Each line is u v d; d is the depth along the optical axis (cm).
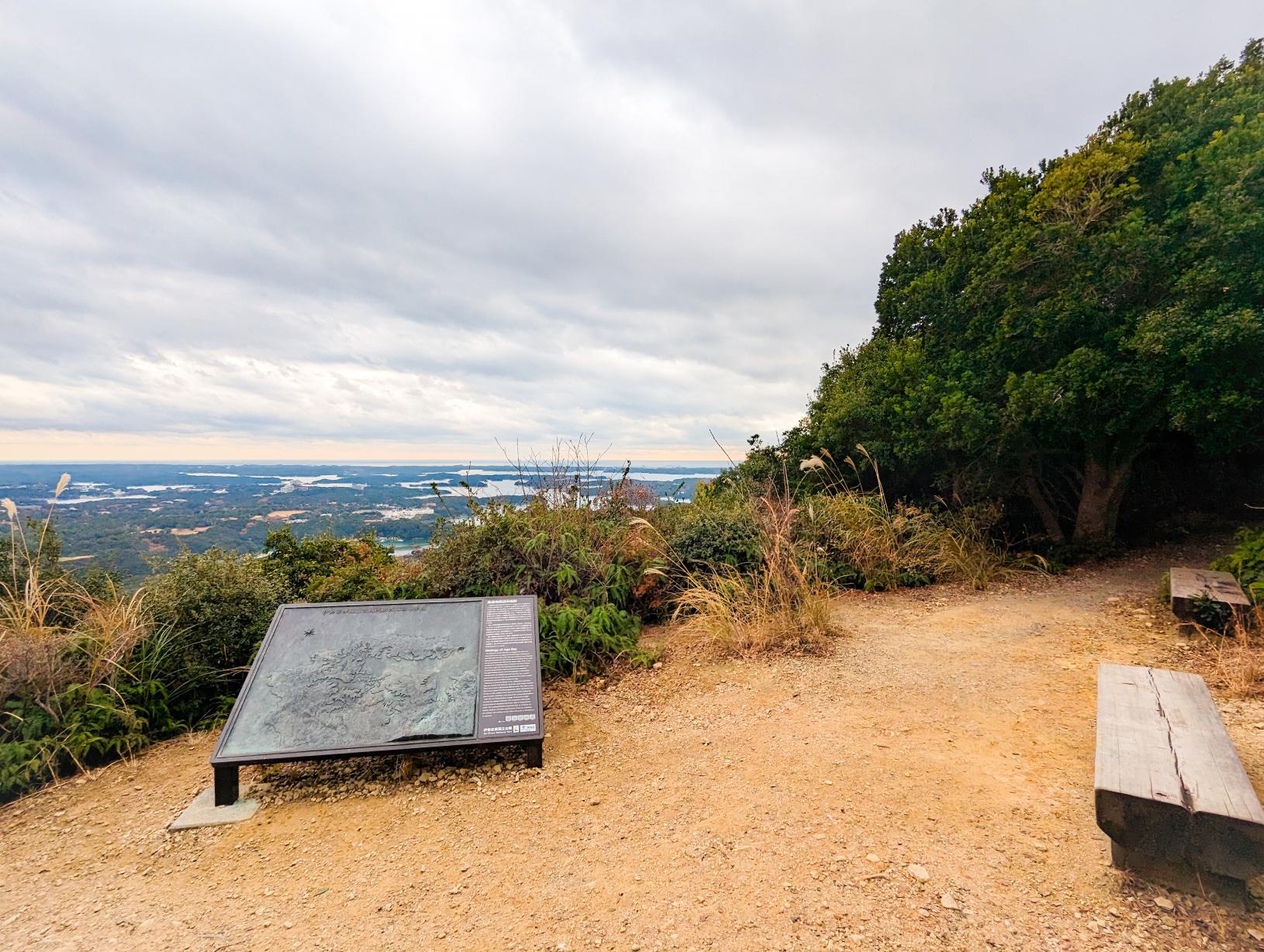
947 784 343
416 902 282
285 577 741
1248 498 970
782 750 399
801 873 279
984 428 816
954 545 840
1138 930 230
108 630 492
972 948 229
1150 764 258
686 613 694
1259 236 623
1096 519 888
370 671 425
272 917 277
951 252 964
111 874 317
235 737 379
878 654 558
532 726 402
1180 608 539
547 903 276
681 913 261
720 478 1170
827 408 1103
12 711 438
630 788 371
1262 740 350
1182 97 797
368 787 391
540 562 650
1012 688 471
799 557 764
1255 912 234
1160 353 659
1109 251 725
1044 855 277
